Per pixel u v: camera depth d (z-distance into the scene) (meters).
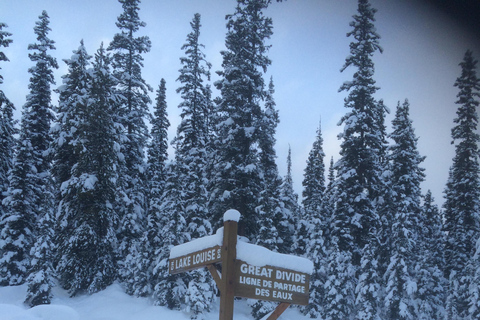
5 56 30.27
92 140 26.48
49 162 32.69
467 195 34.91
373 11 34.91
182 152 31.20
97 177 26.69
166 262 24.80
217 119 31.73
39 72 33.62
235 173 29.56
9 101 30.89
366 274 27.19
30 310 7.08
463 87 35.59
